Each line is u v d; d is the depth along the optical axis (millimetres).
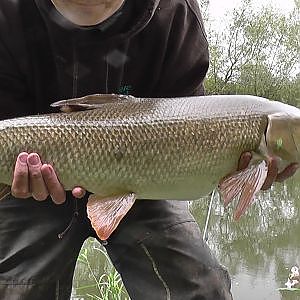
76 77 575
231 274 1120
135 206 604
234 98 543
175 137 519
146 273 600
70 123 506
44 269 595
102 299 883
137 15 540
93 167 507
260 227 1494
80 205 609
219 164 532
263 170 522
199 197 547
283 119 534
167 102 532
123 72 583
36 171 487
